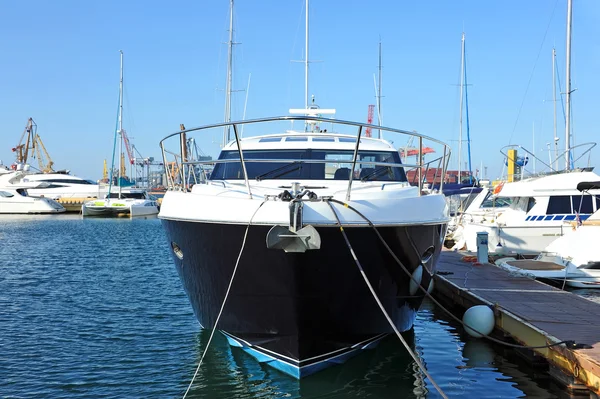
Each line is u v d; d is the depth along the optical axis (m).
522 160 23.97
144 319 10.41
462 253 16.73
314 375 6.98
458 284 11.48
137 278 15.43
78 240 28.02
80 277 15.61
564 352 6.82
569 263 12.80
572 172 17.17
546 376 7.42
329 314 6.64
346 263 6.29
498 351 8.55
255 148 8.09
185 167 8.20
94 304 11.79
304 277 6.23
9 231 34.25
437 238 7.27
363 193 6.71
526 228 15.93
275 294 6.43
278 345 6.89
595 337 7.21
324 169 7.72
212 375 7.27
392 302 7.13
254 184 7.46
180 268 7.40
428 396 6.77
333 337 6.89
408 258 6.78
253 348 7.28
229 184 7.55
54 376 7.29
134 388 6.87
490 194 22.50
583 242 12.81
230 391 6.76
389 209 6.39
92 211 50.31
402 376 7.42
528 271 12.77
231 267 6.44
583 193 15.91
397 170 7.94
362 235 6.19
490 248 16.00
